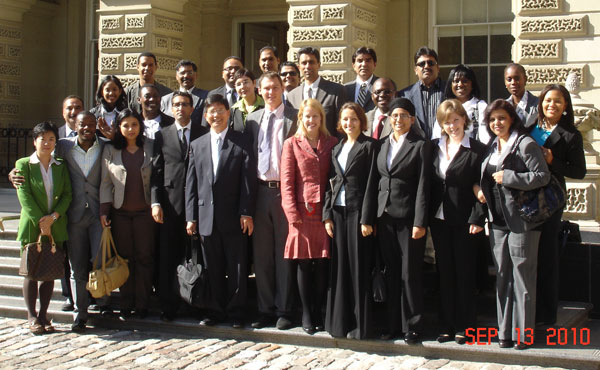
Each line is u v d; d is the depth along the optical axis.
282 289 6.88
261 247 6.94
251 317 7.27
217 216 6.89
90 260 7.40
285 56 15.27
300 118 6.77
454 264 6.38
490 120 6.21
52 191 7.07
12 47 14.66
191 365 6.13
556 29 9.82
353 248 6.50
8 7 14.40
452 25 11.97
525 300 6.10
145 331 7.28
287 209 6.64
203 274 6.95
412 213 6.37
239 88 7.53
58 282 8.29
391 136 6.59
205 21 13.97
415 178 6.43
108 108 8.02
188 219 6.98
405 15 12.21
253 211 6.88
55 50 15.35
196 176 7.02
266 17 13.95
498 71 11.72
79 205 7.22
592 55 9.69
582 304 7.26
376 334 6.61
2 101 14.56
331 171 6.70
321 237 6.68
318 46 10.84
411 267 6.38
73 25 15.20
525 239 6.08
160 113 7.79
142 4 11.78
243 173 6.90
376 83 7.10
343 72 10.72
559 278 7.43
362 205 6.48
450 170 6.29
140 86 8.65
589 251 7.29
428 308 7.20
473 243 6.35
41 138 7.02
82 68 15.20
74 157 7.24
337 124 7.09
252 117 7.17
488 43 11.77
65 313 7.58
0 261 8.80
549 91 6.42
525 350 6.08
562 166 6.31
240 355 6.41
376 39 11.73
